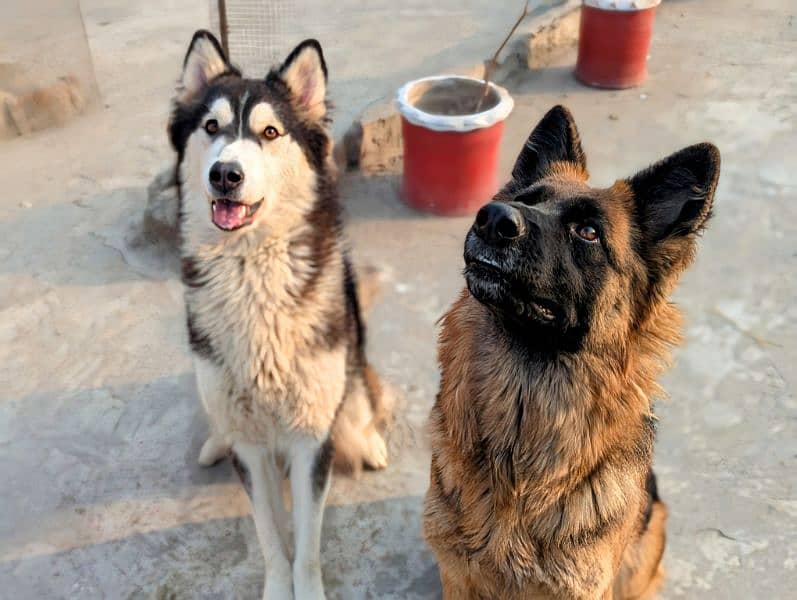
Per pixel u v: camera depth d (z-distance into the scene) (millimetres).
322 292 1077
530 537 879
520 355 863
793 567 1099
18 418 1314
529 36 2336
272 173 1032
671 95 2242
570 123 931
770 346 1446
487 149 1724
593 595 890
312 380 1050
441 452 926
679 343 908
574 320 829
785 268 1626
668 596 1066
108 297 1560
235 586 1090
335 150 1836
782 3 2844
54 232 1731
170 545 1138
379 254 1670
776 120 2123
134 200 1832
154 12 2857
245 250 1032
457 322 917
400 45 2402
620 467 883
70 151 2027
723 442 1273
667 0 2869
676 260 840
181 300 1555
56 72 2145
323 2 2768
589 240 820
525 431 867
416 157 1747
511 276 792
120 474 1232
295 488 1104
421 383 1392
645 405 882
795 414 1318
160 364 1420
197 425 1310
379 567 1116
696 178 810
